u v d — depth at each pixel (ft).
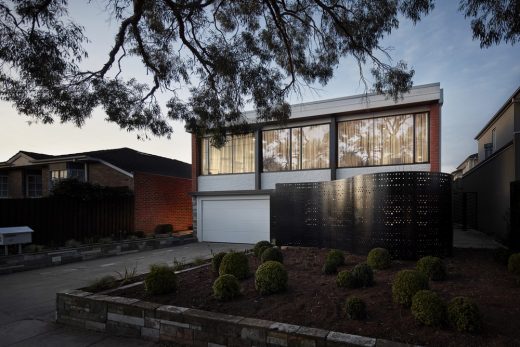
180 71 27.58
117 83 26.35
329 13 23.66
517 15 15.87
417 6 18.89
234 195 46.03
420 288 12.66
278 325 11.31
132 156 61.72
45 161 53.01
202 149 49.08
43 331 14.84
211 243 46.14
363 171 38.58
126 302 14.17
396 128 37.81
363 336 10.55
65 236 38.50
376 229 22.67
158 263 30.96
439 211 22.04
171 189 55.83
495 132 56.49
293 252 26.86
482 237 38.58
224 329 11.85
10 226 33.73
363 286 15.61
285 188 33.06
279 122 31.37
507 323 11.04
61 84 23.54
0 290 22.09
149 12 24.43
